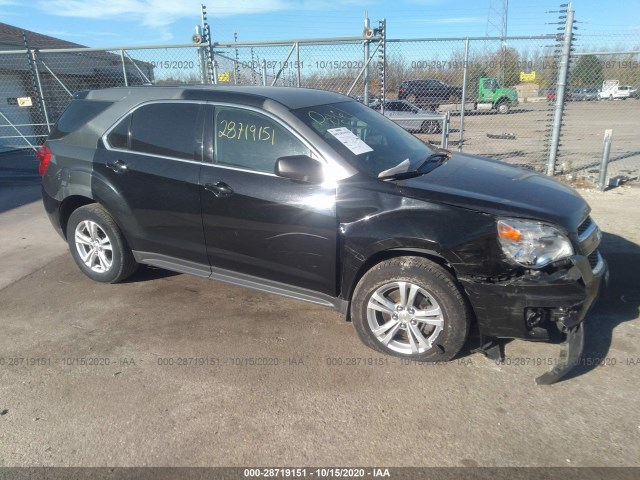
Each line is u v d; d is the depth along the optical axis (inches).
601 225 241.6
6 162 500.7
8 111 573.0
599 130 671.8
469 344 137.3
